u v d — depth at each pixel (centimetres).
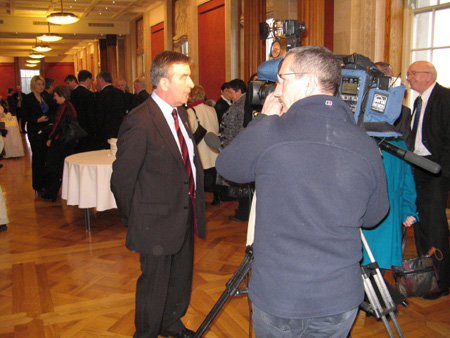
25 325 265
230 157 134
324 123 123
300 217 119
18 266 360
